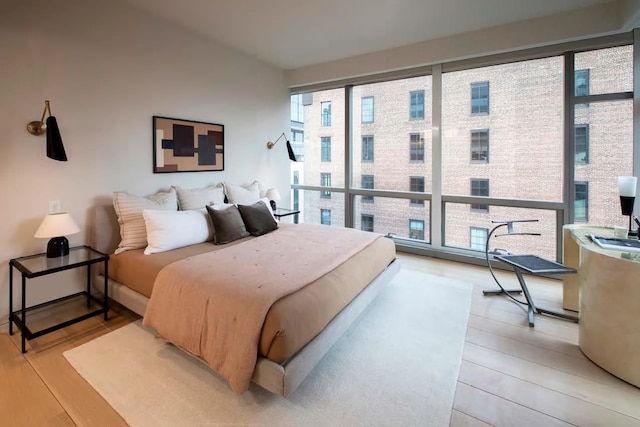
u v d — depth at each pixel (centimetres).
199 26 346
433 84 402
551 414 160
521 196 369
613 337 187
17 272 247
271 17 325
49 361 203
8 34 232
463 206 405
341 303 208
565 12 313
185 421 156
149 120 323
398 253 442
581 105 329
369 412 162
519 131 364
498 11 312
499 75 370
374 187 474
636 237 231
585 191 334
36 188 251
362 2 295
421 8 306
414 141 434
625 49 308
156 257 254
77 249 269
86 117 276
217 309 178
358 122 478
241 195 393
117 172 301
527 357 207
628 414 160
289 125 520
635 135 303
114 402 168
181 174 359
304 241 289
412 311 271
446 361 204
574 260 266
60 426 154
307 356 170
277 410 164
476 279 346
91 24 275
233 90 416
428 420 157
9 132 236
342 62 450
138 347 218
